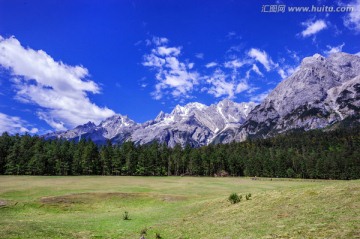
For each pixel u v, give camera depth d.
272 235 22.34
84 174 168.62
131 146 198.12
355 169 186.50
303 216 25.36
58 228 33.91
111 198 58.19
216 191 74.88
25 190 67.56
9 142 170.50
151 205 55.16
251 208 33.47
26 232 29.80
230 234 25.23
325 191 31.81
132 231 33.31
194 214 38.44
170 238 28.58
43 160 153.38
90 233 32.38
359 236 18.30
